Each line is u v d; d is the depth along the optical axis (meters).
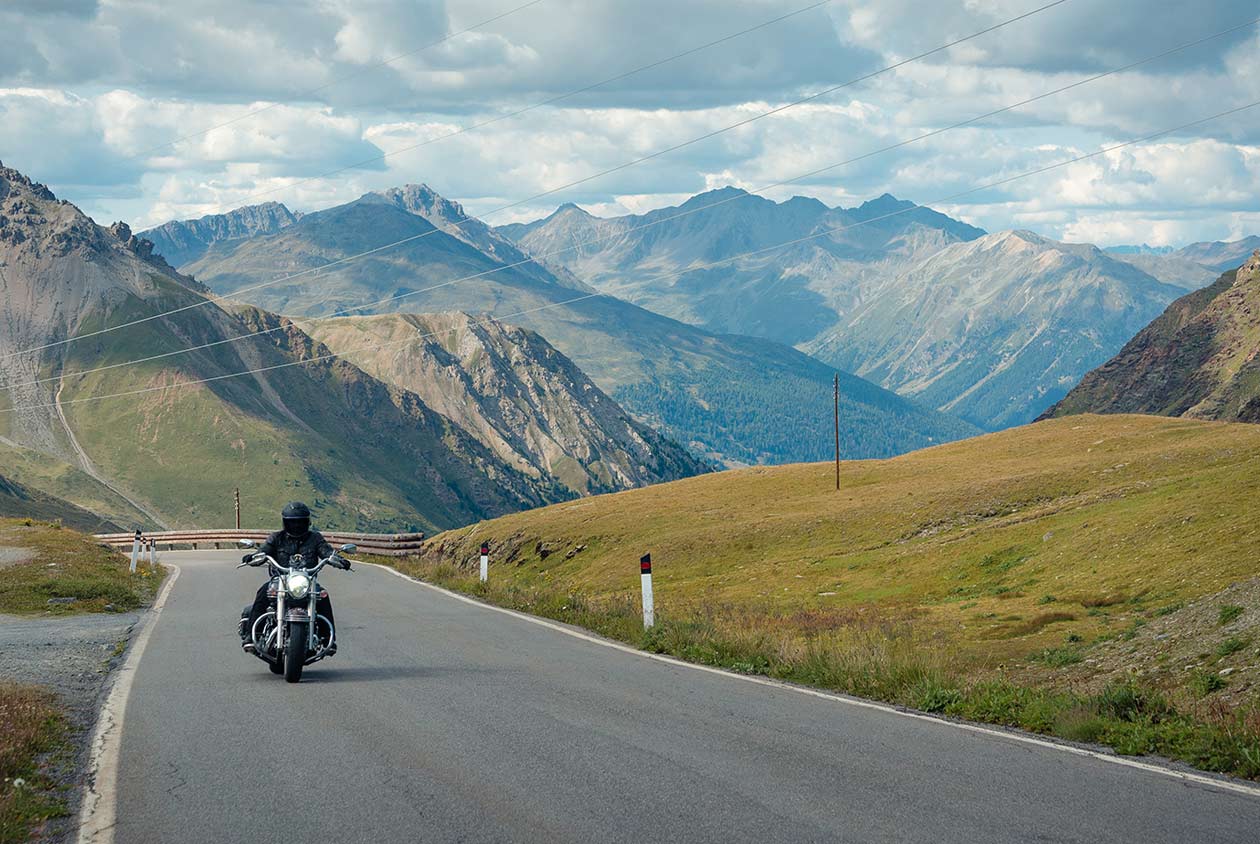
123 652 17.36
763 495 77.69
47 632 20.36
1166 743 9.74
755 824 7.29
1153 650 16.34
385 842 7.02
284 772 8.89
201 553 63.91
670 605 34.16
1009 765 9.08
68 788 8.63
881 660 13.77
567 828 7.22
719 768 8.89
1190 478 42.84
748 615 27.20
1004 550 39.88
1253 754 8.90
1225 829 7.19
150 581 34.81
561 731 10.43
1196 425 82.56
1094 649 18.44
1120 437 80.69
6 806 7.66
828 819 7.40
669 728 10.59
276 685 13.46
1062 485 55.88
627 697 12.43
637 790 8.19
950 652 20.45
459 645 17.53
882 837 6.98
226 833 7.30
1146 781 8.53
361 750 9.65
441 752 9.52
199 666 15.40
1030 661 19.22
